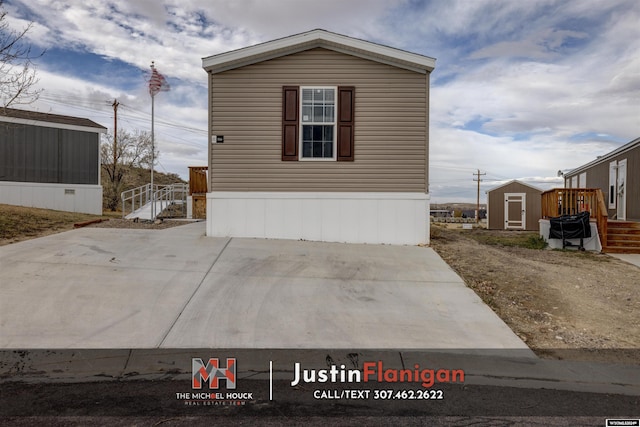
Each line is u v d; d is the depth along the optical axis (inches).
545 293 273.3
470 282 291.0
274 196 409.4
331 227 410.3
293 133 409.1
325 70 408.8
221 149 409.7
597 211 488.7
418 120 408.8
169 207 674.2
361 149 410.0
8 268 271.4
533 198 1083.9
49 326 199.0
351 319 220.7
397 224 410.0
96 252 318.7
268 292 255.6
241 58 402.6
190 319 213.8
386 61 406.6
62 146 737.0
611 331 217.0
